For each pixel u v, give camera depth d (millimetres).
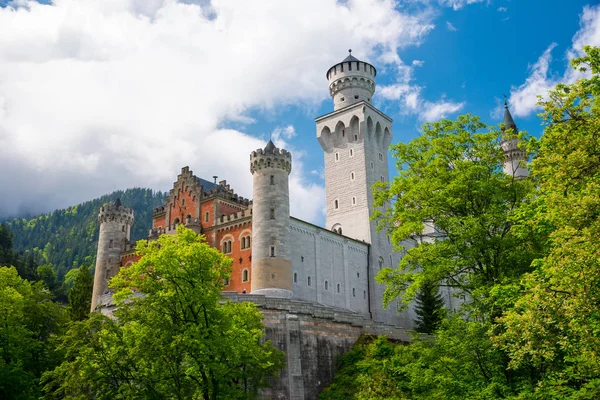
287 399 44844
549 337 18734
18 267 128250
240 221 71688
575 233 18469
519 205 30828
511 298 24547
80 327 32344
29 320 46406
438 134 35125
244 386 35906
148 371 30328
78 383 31453
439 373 30156
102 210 87375
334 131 92062
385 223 36375
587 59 22031
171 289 30625
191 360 30094
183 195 81000
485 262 30078
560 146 20484
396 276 33312
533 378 25750
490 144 33062
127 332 30750
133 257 83375
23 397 39469
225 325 30781
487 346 27094
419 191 31812
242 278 68812
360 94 94250
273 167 68125
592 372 19906
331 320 51875
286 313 48562
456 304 86375
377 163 90938
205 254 30719
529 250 28953
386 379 44281
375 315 80000
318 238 74000
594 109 20156
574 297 17594
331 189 90750
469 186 31250
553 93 21516
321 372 48906
